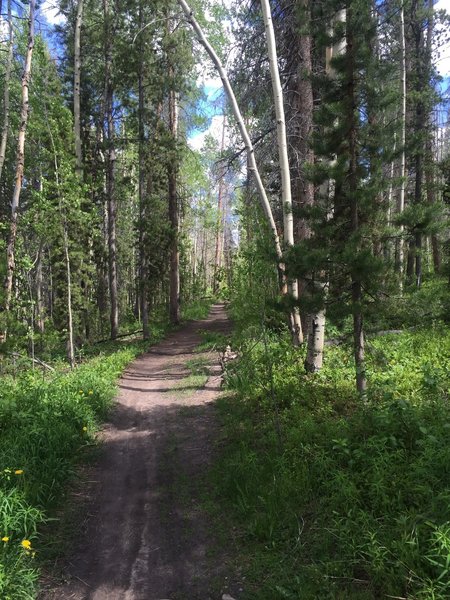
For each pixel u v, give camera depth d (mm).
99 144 20609
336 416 6305
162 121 19875
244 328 7109
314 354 8328
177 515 4934
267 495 4699
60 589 3811
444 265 8875
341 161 5688
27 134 15305
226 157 11500
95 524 4855
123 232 30797
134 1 17453
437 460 4199
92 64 22250
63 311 16062
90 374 10578
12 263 11812
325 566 3588
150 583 3857
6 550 3863
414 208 5793
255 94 11031
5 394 8016
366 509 4070
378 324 6352
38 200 13211
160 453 6723
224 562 4047
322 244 6059
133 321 29547
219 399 8867
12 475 5078
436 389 6055
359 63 5672
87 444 7074
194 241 54406
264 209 9352
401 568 3232
